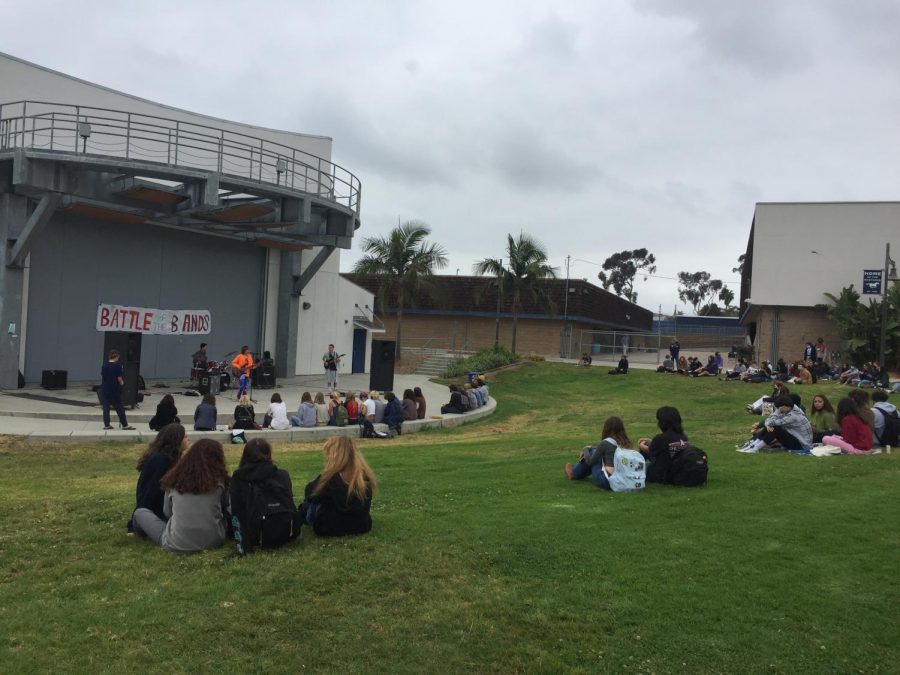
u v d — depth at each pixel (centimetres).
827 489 857
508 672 427
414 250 4059
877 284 3409
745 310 4356
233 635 464
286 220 2283
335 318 3384
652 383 3219
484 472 1054
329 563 586
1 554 629
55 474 1133
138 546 648
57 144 2345
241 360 2230
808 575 562
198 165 2756
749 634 468
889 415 1187
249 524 602
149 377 2548
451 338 4978
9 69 2217
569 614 495
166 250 2569
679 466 882
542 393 3034
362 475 659
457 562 592
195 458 629
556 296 4738
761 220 3875
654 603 512
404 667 430
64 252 2244
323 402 1791
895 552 616
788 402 1162
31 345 2169
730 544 635
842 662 437
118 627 472
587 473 934
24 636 457
